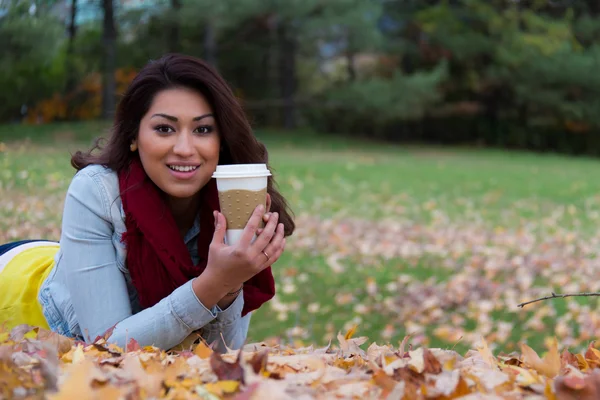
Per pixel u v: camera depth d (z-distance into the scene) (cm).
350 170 1291
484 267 610
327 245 679
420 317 501
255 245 195
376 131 2327
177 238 220
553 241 734
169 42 2050
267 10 1823
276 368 158
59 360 164
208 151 216
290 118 2252
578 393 140
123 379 144
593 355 195
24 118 1877
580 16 2409
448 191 1106
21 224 501
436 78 2031
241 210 196
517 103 2291
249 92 2333
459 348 439
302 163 1355
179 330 205
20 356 152
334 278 582
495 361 179
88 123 1636
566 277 574
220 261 196
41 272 249
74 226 219
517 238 735
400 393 139
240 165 194
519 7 2298
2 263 257
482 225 823
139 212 216
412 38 2273
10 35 1382
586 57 2166
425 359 155
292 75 2194
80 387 128
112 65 1817
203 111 215
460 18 2245
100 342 187
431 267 623
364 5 1941
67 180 669
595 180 1323
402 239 719
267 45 2166
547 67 2128
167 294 220
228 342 230
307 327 478
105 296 216
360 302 534
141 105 216
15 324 238
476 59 2269
